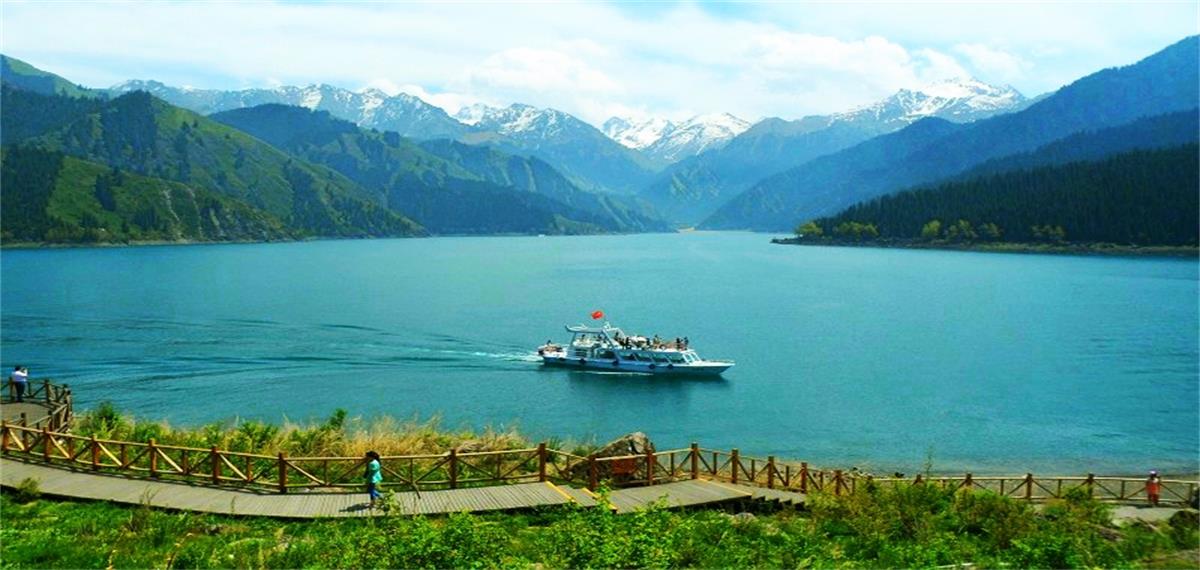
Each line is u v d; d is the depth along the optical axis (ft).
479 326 392.47
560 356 294.66
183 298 507.30
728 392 251.60
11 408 157.38
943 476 162.40
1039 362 298.35
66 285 588.09
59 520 85.40
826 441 194.80
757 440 195.93
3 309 437.17
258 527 84.53
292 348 322.14
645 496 103.04
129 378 259.39
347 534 80.59
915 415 219.82
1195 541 88.17
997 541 84.02
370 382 261.44
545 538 75.77
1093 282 621.31
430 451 122.01
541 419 216.54
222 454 100.83
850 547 81.71
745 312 455.22
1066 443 192.54
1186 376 270.87
